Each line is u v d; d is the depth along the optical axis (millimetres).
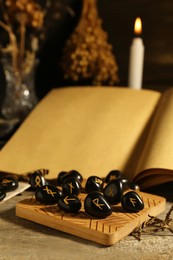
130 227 497
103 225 490
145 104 772
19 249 474
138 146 676
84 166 634
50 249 474
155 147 621
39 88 947
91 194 507
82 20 888
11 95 815
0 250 472
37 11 818
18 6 797
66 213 513
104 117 738
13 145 687
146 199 553
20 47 825
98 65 876
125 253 470
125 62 983
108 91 814
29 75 841
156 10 951
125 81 988
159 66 971
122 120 729
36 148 677
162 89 974
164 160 586
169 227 513
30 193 595
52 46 939
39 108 783
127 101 779
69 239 490
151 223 516
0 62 825
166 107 726
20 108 819
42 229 509
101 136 695
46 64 944
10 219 529
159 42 962
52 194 529
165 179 586
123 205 518
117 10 968
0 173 642
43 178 591
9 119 812
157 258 464
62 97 812
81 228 488
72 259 459
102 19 978
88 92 819
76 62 872
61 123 733
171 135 644
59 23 932
